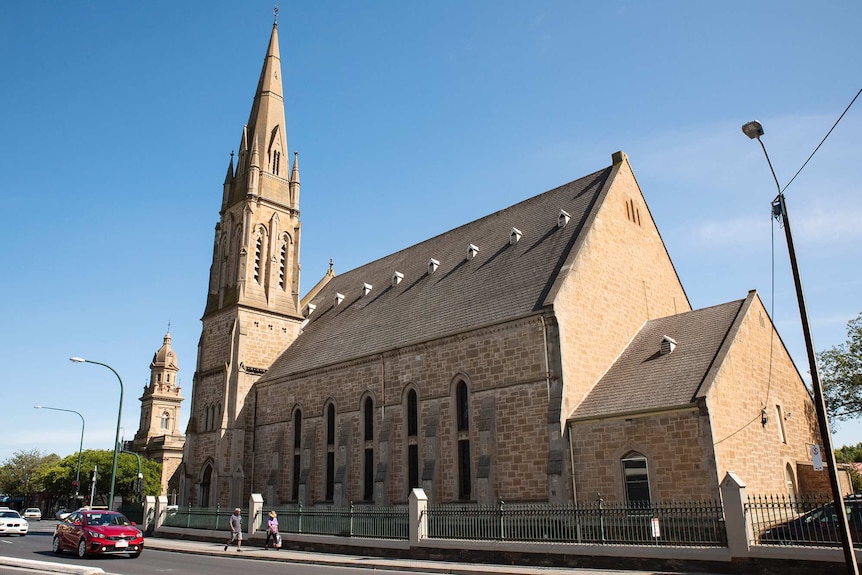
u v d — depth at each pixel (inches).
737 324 1264.8
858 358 2030.0
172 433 4697.3
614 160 1706.4
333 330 2049.7
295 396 1935.3
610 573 885.8
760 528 892.0
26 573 800.3
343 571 1004.6
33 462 6245.1
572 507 1071.0
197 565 1099.3
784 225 807.7
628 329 1521.9
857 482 1755.7
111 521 1321.4
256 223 2319.1
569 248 1482.5
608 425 1209.4
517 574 904.3
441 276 1829.5
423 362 1563.7
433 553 1135.6
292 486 1866.4
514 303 1439.5
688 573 869.8
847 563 689.0
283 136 2522.1
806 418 1395.2
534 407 1309.1
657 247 1731.1
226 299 2257.6
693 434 1096.8
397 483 1549.0
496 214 1951.3
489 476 1332.4
